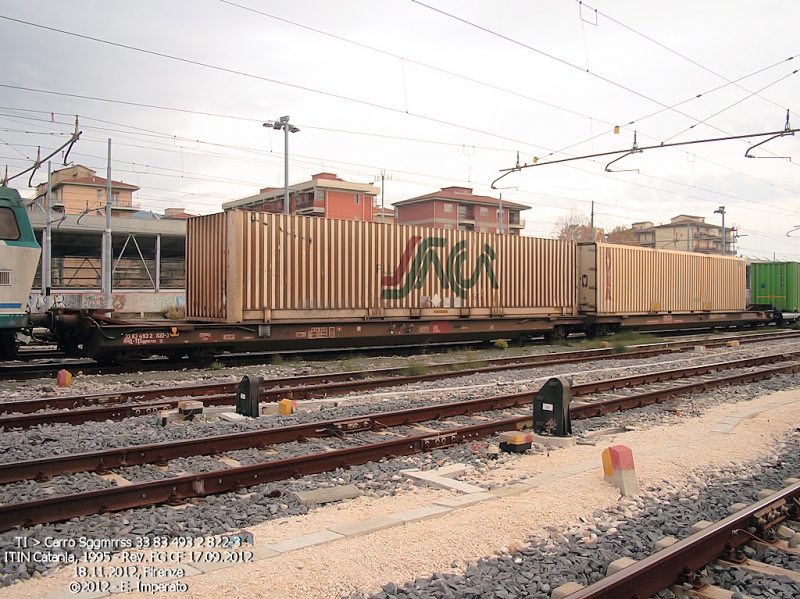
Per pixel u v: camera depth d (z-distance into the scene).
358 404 10.84
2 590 4.21
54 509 5.37
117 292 39.59
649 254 27.31
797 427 9.55
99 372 14.41
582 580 4.45
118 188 73.06
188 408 9.38
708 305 31.45
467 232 20.70
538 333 23.86
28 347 20.06
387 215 80.94
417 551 4.80
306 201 69.56
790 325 40.53
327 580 4.32
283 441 8.27
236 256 15.68
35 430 8.42
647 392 12.22
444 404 10.21
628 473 6.30
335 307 17.50
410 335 19.38
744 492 6.48
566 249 24.02
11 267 13.05
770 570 4.61
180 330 15.13
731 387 13.42
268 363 17.27
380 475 7.00
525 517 5.54
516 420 9.33
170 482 5.96
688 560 4.54
